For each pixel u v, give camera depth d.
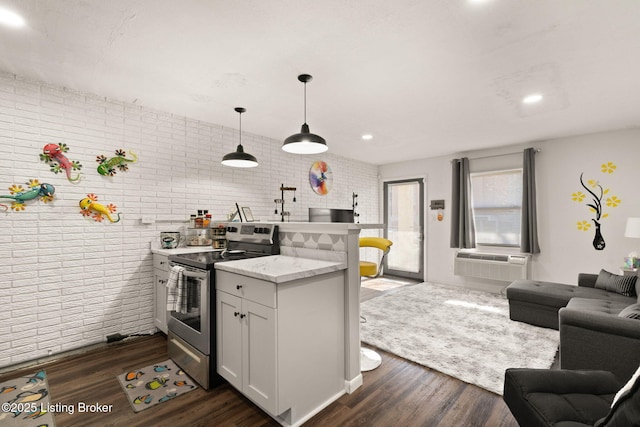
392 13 1.71
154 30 1.87
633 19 1.73
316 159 5.00
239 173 3.91
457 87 2.65
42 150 2.51
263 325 1.68
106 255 2.82
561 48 2.04
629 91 2.70
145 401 1.91
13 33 1.89
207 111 3.25
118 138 2.92
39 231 2.49
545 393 1.24
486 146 4.73
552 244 4.26
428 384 2.12
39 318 2.47
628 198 3.74
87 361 2.47
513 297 3.35
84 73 2.40
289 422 1.69
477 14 1.71
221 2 1.62
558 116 3.36
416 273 5.84
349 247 2.03
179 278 2.20
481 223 4.99
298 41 1.98
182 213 3.36
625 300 2.76
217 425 1.70
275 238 2.52
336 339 1.97
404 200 6.05
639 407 0.79
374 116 3.40
